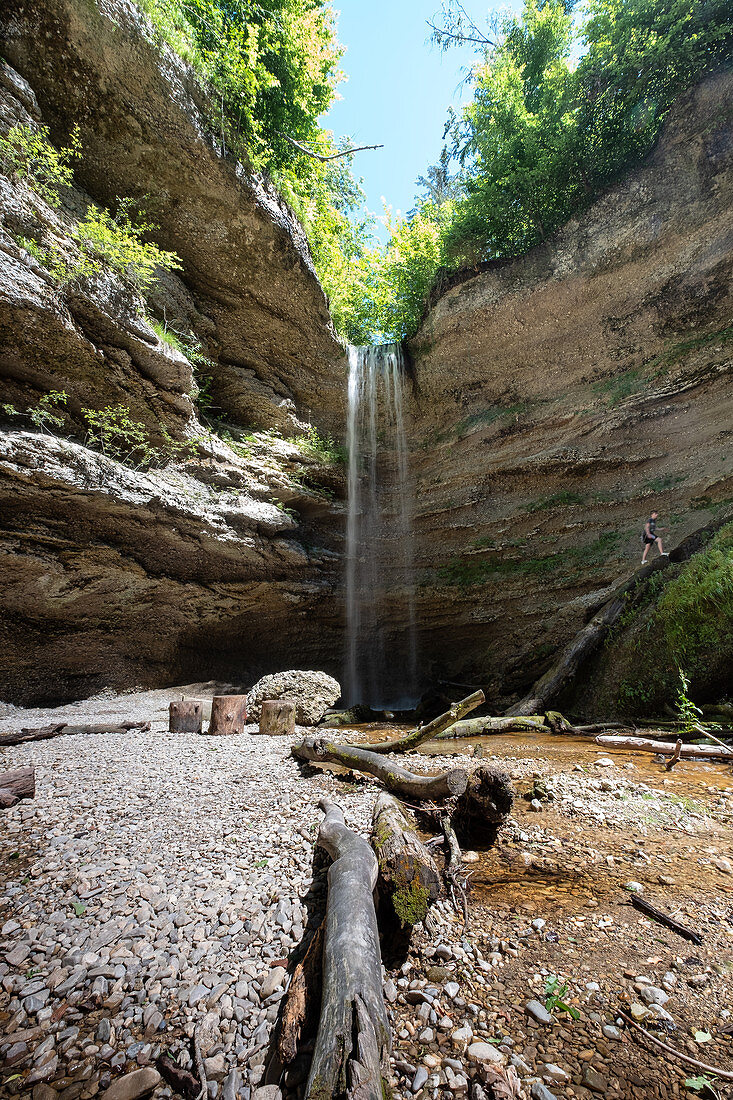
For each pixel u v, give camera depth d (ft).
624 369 40.78
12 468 24.68
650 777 16.80
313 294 41.22
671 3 32.17
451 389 48.26
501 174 41.88
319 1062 4.82
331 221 51.37
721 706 23.00
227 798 14.23
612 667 29.86
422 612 49.08
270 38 37.91
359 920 6.66
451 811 12.68
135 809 13.19
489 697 40.60
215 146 31.89
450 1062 5.68
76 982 6.95
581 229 39.19
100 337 27.91
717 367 35.27
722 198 33.63
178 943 7.73
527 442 44.96
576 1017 6.39
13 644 31.35
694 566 27.61
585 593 39.52
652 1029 6.18
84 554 30.22
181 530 33.94
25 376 26.73
